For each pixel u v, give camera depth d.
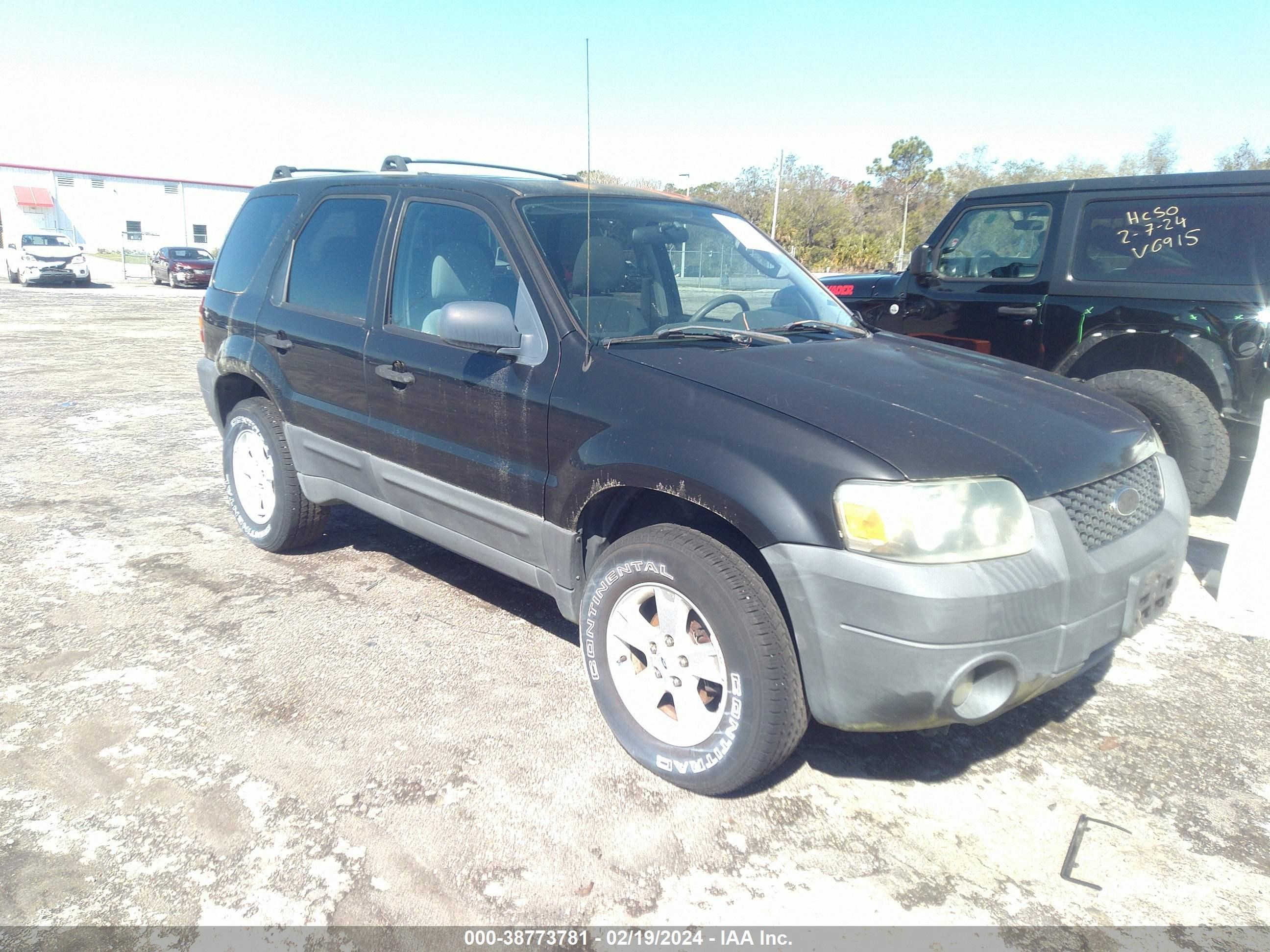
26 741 2.97
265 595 4.18
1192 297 5.16
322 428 4.06
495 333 3.02
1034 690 2.49
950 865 2.52
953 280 6.36
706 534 2.70
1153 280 5.34
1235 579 4.22
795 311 3.77
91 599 4.09
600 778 2.84
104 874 2.38
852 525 2.35
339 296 4.00
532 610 4.08
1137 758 3.06
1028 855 2.57
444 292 3.50
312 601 4.12
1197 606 4.27
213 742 2.98
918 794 2.84
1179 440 5.14
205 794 2.71
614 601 2.89
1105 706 3.39
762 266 3.94
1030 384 3.12
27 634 3.73
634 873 2.44
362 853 2.48
